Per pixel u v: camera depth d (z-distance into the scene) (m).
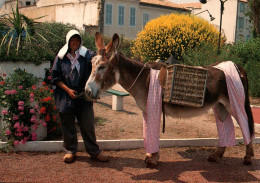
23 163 4.34
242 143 5.66
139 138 5.64
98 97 3.91
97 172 4.13
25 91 4.93
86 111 4.41
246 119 4.59
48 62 5.77
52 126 5.31
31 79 5.31
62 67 4.32
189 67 3.96
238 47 12.20
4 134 4.87
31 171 4.08
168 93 4.00
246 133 4.47
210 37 14.41
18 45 5.18
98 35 4.04
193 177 4.09
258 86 10.26
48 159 4.54
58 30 9.94
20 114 4.81
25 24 5.60
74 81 4.31
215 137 5.95
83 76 4.38
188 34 14.22
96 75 3.83
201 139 5.51
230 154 5.14
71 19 24.41
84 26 22.81
